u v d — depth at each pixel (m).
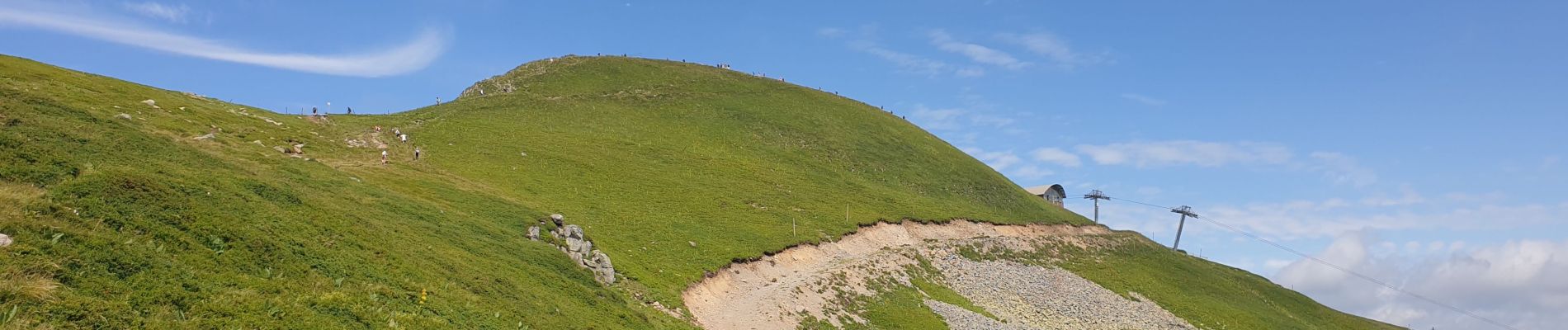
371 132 86.94
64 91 66.81
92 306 26.75
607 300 52.31
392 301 36.78
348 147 79.75
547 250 57.78
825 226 88.31
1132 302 90.25
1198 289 104.06
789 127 134.00
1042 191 151.50
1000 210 119.69
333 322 32.16
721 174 101.88
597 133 109.88
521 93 129.00
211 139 65.50
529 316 42.41
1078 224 124.12
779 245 77.38
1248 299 105.56
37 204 32.75
